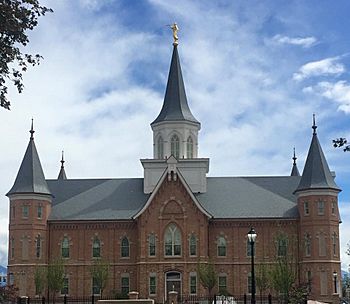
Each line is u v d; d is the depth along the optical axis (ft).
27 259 287.69
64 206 305.53
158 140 321.93
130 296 235.61
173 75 328.29
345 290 318.24
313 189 288.51
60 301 284.00
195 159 311.27
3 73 83.20
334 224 288.92
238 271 291.38
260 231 295.07
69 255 296.10
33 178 295.48
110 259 295.48
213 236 295.28
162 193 291.58
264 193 309.01
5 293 91.61
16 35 81.82
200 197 306.35
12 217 292.81
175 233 289.53
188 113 324.80
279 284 236.22
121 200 307.58
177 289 285.23
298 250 289.33
